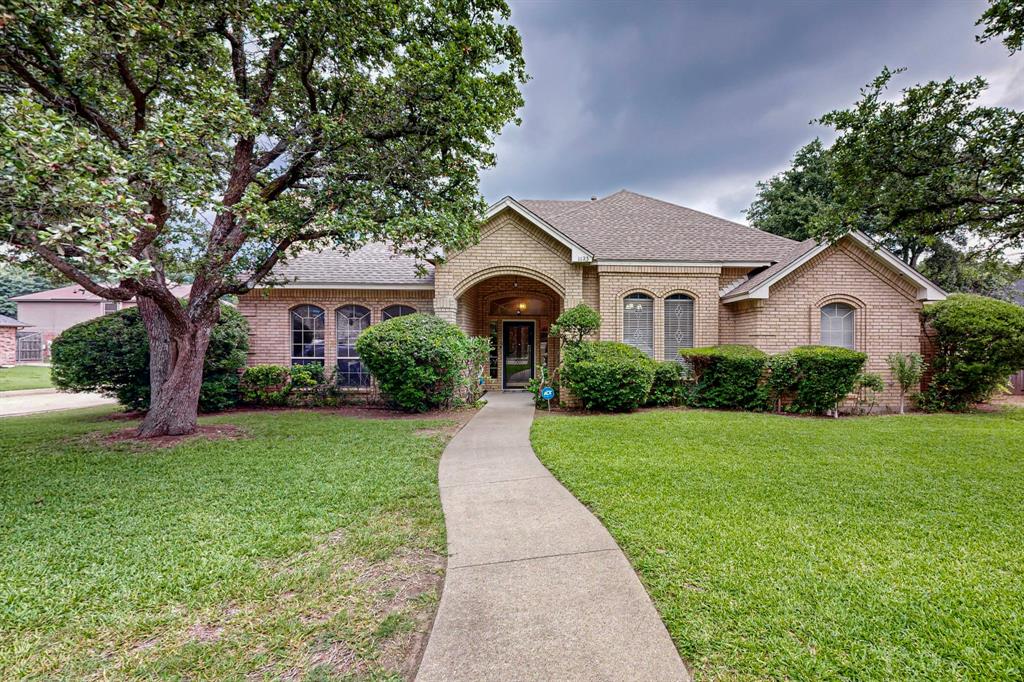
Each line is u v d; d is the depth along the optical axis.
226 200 7.83
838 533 3.84
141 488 5.05
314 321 13.43
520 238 11.95
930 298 11.06
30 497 4.75
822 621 2.63
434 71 7.40
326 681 2.19
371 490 4.99
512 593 2.96
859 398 10.84
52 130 4.02
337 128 7.44
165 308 7.55
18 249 5.25
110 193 4.12
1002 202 6.03
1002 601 2.83
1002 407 11.52
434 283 12.66
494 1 7.89
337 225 7.16
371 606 2.84
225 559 3.41
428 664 2.28
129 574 3.20
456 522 4.16
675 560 3.37
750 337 11.62
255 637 2.53
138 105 6.77
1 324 27.56
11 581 3.09
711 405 11.17
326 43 7.11
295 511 4.38
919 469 5.72
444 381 10.92
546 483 5.32
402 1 7.17
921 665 2.27
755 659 2.32
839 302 11.40
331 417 10.23
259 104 7.87
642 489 4.98
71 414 11.19
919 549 3.54
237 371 12.05
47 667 2.29
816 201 23.75
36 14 4.98
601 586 3.04
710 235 14.23
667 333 12.51
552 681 2.16
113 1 5.12
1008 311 10.53
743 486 5.07
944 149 6.13
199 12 6.01
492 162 8.99
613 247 13.09
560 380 11.40
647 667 2.26
